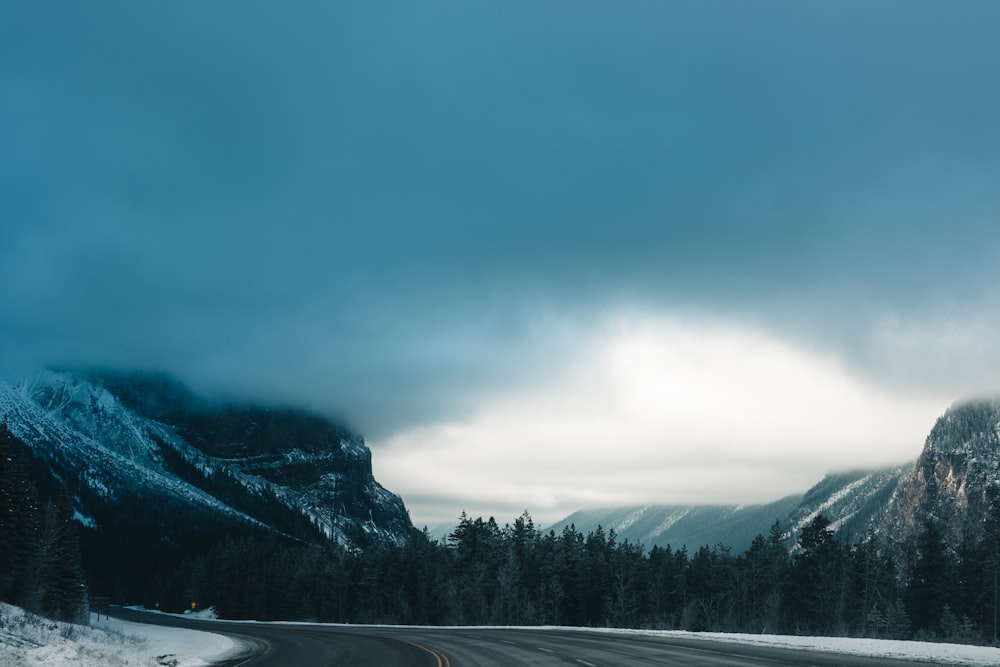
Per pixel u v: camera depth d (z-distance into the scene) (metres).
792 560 106.44
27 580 75.31
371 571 133.50
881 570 101.31
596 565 113.06
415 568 126.56
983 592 89.75
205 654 42.09
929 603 87.56
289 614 143.88
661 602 109.88
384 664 29.77
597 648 34.00
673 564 118.06
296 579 146.50
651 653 30.00
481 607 109.94
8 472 73.75
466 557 120.94
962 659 24.36
